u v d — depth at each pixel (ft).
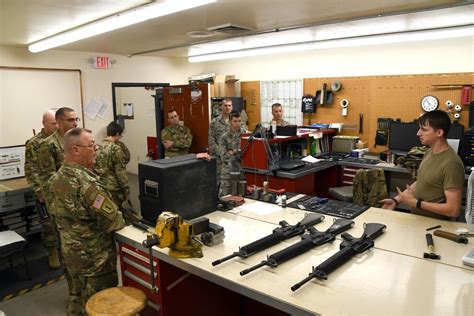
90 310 5.67
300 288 4.98
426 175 7.63
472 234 6.61
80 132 6.88
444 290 4.87
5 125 17.13
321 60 18.21
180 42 16.70
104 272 7.16
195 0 9.12
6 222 13.14
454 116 14.48
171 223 5.98
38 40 15.23
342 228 6.95
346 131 17.47
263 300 4.91
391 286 4.99
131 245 6.89
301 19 11.98
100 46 17.74
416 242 6.43
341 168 15.52
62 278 11.27
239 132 14.60
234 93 21.39
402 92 15.75
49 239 11.60
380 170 11.09
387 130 16.07
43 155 10.11
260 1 9.78
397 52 15.89
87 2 9.49
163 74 23.39
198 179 7.76
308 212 8.18
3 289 10.61
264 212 8.22
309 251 6.18
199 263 5.80
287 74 19.60
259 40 16.11
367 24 12.51
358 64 17.07
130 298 6.02
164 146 16.20
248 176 13.35
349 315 4.34
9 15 10.83
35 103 18.02
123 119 24.32
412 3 10.00
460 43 14.32
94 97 20.33
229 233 7.02
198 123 16.03
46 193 7.99
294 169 13.07
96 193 6.72
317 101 18.26
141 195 7.58
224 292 7.98
